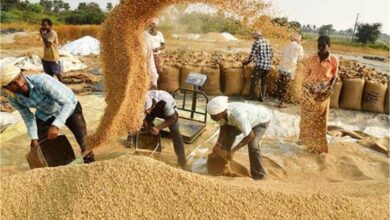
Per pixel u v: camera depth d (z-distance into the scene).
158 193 1.88
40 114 3.42
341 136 5.44
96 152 4.28
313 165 4.42
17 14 31.11
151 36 6.46
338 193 2.29
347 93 6.80
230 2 2.99
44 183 1.98
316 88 4.53
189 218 1.79
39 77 3.19
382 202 2.14
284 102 6.79
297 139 5.20
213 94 7.33
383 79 6.95
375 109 6.75
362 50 26.58
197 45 19.97
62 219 1.74
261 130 3.89
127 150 4.36
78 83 7.87
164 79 7.11
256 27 3.35
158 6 3.05
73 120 3.52
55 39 7.33
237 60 8.51
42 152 3.26
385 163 4.51
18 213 1.82
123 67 3.18
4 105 5.83
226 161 3.88
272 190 2.06
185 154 4.38
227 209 1.85
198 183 1.96
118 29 3.13
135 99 3.41
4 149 4.28
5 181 2.00
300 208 1.92
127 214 1.78
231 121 3.64
